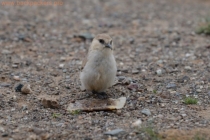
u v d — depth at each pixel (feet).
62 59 57.41
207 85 47.26
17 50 61.00
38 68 53.26
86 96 43.73
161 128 36.37
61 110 40.57
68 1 96.53
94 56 40.42
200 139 34.22
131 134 35.09
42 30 71.97
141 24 78.23
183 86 47.14
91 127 36.70
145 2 97.71
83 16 83.56
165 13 87.40
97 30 73.87
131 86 45.91
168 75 51.03
